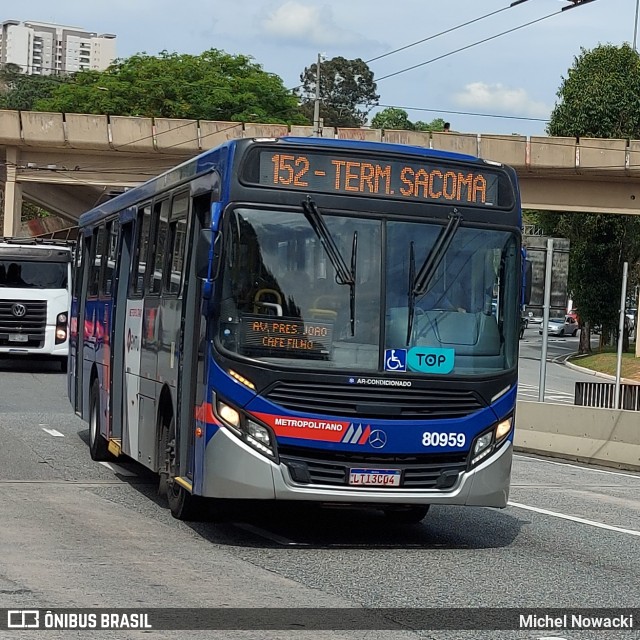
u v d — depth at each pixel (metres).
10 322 31.44
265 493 9.88
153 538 10.52
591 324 63.88
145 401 12.64
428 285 10.38
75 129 50.94
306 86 115.00
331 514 12.66
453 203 10.62
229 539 10.69
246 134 50.88
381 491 10.09
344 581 8.95
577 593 8.80
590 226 61.56
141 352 13.02
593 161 48.50
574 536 11.71
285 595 8.33
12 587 8.23
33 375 31.91
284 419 9.93
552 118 65.88
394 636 7.26
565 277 24.69
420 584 8.93
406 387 10.16
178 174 12.08
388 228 10.36
